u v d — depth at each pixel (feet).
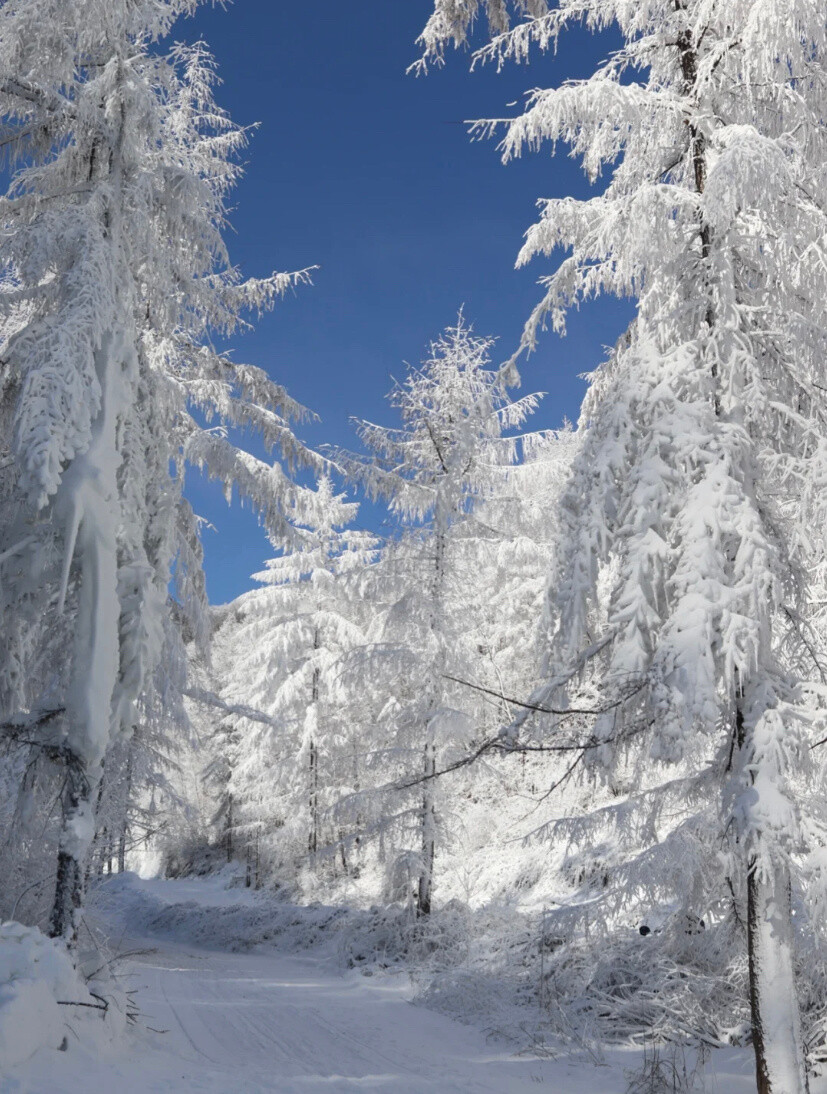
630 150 26.27
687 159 26.50
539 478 53.06
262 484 46.14
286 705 82.84
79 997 24.36
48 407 26.58
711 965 28.96
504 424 52.65
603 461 21.98
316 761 81.71
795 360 24.18
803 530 21.08
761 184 21.13
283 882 86.12
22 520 30.04
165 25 34.09
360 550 86.17
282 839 82.69
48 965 23.36
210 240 38.11
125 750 41.47
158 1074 22.08
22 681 31.35
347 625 84.53
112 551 28.63
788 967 20.03
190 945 72.49
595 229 27.25
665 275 25.27
